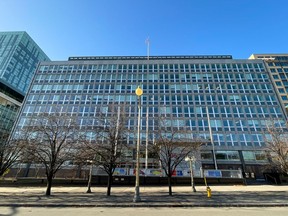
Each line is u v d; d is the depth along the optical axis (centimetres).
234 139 4097
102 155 1927
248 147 3991
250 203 1271
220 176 2942
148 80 5072
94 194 1892
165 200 1412
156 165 3447
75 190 2302
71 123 2475
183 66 5294
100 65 5406
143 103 4662
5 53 8244
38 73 5256
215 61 5319
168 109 4538
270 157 3250
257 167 3775
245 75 5003
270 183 3105
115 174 2997
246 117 4344
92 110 4572
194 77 5062
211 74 5088
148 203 1289
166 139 2241
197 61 5362
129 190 2252
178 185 2783
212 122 4312
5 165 1880
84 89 4950
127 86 4984
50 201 1391
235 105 4519
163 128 2953
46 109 4631
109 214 1016
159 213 1037
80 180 2859
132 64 5397
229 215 980
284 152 2652
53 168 1939
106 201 1387
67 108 4634
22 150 1995
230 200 1405
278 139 2820
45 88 4981
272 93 4672
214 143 4056
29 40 9225
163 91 4850
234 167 3819
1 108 5078
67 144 2080
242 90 4753
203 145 3994
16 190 2316
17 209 1149
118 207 1218
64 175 3450
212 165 3831
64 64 5422
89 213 1043
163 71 5234
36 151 1964
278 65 7162
